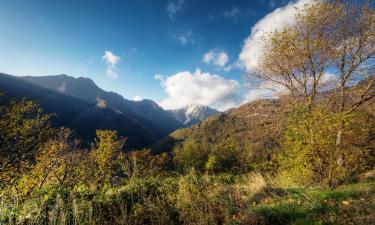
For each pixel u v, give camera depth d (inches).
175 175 545.0
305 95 805.9
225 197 349.7
